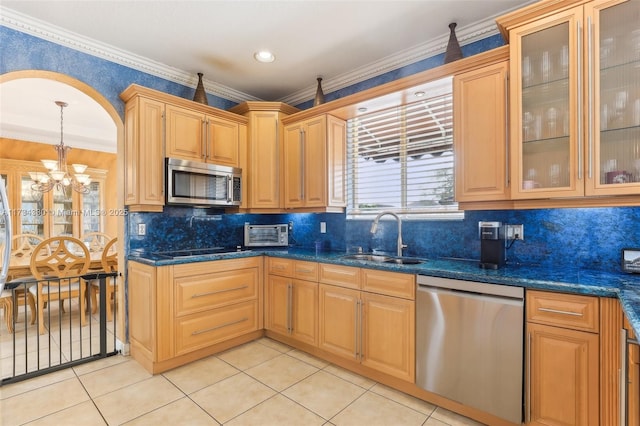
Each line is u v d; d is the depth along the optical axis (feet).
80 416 6.15
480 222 7.07
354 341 7.66
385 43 8.54
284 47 8.71
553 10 5.60
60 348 8.25
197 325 8.39
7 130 15.48
